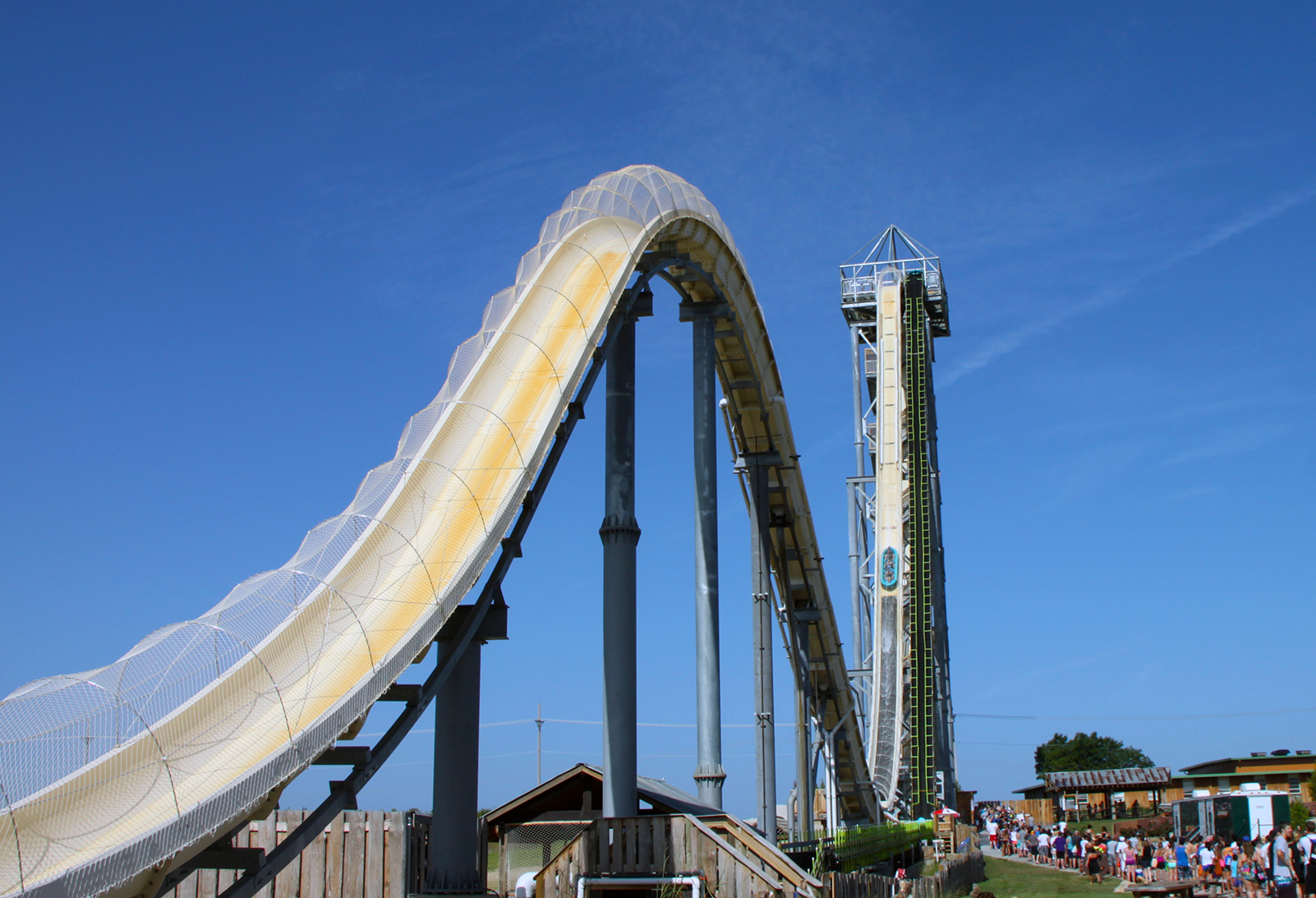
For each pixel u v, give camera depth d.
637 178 36.47
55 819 15.05
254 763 17.77
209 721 18.98
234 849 17.81
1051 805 104.56
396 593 23.02
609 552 32.22
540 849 32.09
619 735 30.59
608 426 33.75
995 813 106.50
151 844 15.09
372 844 20.62
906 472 83.31
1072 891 40.88
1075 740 188.50
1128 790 102.88
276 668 20.69
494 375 30.53
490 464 27.02
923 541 81.88
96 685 16.06
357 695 19.72
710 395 40.31
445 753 26.22
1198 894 36.50
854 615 83.69
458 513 25.42
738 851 23.19
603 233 35.41
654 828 23.53
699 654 37.28
